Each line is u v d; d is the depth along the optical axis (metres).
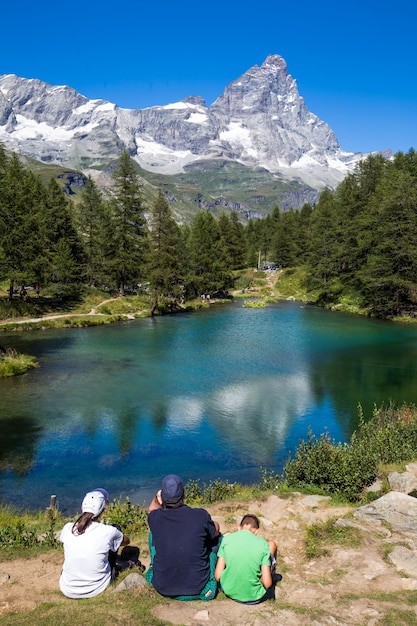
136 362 32.34
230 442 18.97
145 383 27.11
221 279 88.56
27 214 55.75
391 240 56.69
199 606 5.48
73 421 20.86
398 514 8.92
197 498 12.52
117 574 6.37
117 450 17.95
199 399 24.31
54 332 44.56
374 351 36.69
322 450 12.41
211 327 48.66
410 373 30.00
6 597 6.19
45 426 20.22
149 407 22.92
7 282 64.44
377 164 79.38
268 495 10.90
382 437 14.20
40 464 16.61
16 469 16.16
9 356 31.47
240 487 13.84
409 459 13.30
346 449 13.40
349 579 6.64
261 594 5.66
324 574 6.91
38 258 55.12
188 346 38.19
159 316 58.31
